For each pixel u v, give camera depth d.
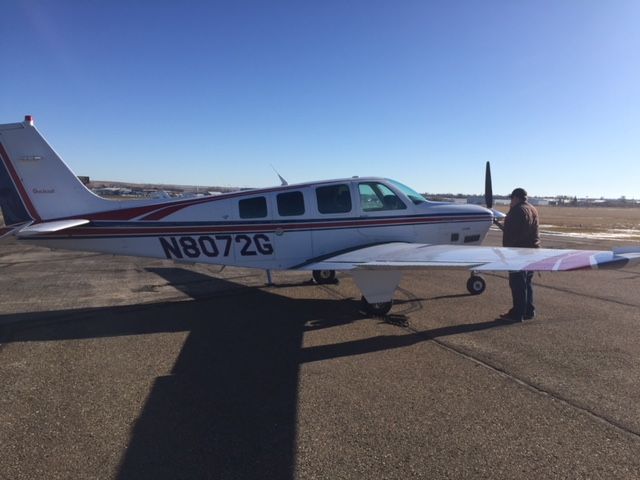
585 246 13.09
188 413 3.13
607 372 3.79
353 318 5.54
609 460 2.54
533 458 2.56
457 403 3.24
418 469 2.47
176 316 5.66
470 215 7.10
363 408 3.18
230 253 6.28
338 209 6.50
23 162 6.14
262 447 2.71
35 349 4.44
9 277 8.47
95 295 6.89
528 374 3.76
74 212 6.27
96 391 3.49
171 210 6.24
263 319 5.52
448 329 5.04
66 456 2.62
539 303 6.25
